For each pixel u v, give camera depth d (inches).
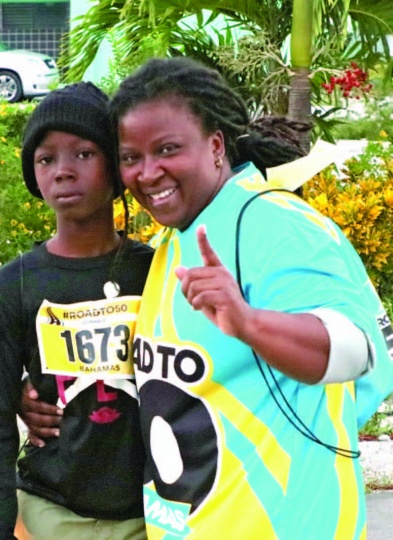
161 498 89.0
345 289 79.9
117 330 94.8
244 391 84.0
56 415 96.5
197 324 84.9
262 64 263.4
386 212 223.8
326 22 267.6
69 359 95.4
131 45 290.0
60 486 97.2
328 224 87.2
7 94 667.4
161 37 273.6
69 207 95.2
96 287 95.6
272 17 284.5
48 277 96.0
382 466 191.0
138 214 202.4
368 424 205.8
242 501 83.3
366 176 237.6
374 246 219.3
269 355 75.1
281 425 83.1
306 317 76.9
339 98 315.6
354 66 273.0
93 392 95.0
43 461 98.1
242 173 89.8
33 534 99.3
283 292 80.1
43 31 733.9
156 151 87.0
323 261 80.8
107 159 96.0
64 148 94.8
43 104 95.2
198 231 74.8
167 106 86.7
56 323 95.5
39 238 245.1
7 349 96.4
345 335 76.7
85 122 94.2
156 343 88.4
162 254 93.2
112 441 95.3
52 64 672.4
